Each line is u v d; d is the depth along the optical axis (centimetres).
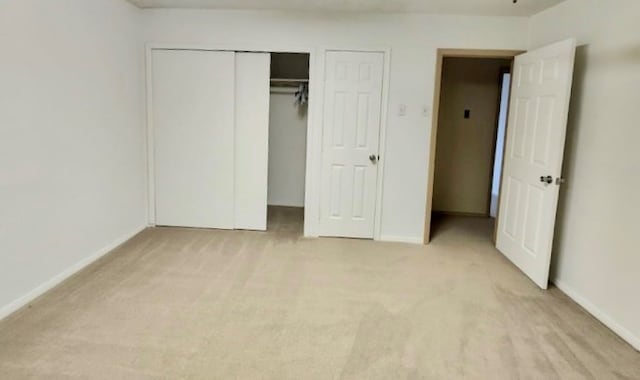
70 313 267
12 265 265
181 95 438
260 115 442
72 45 316
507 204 405
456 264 381
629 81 266
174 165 450
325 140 435
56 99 300
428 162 431
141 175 443
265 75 434
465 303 301
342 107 429
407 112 425
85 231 344
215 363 221
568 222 327
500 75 548
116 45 381
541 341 253
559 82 316
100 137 360
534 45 395
